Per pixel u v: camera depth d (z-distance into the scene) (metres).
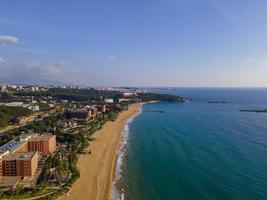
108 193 140.75
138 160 191.75
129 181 155.50
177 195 137.25
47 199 131.88
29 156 165.38
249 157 194.62
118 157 199.00
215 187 144.62
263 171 166.12
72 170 169.12
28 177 159.00
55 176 157.38
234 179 154.62
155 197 135.75
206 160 188.88
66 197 135.75
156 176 161.88
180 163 183.75
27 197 133.25
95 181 155.50
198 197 134.25
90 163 186.12
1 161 157.25
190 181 153.25
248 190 140.25
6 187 142.50
